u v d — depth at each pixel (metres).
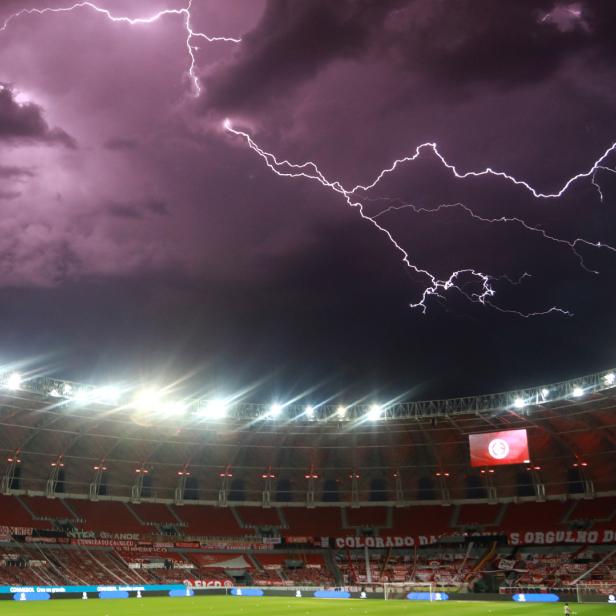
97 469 99.12
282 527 107.31
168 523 102.25
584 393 80.25
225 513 107.38
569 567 93.12
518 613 55.19
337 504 110.62
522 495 106.12
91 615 53.22
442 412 94.44
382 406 95.81
